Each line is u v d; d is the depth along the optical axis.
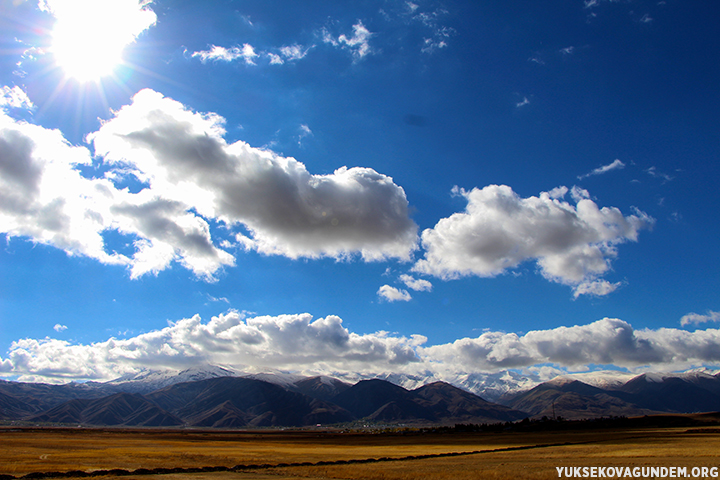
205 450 149.62
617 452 105.81
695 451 100.75
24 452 122.62
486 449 135.75
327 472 81.38
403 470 81.31
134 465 93.62
